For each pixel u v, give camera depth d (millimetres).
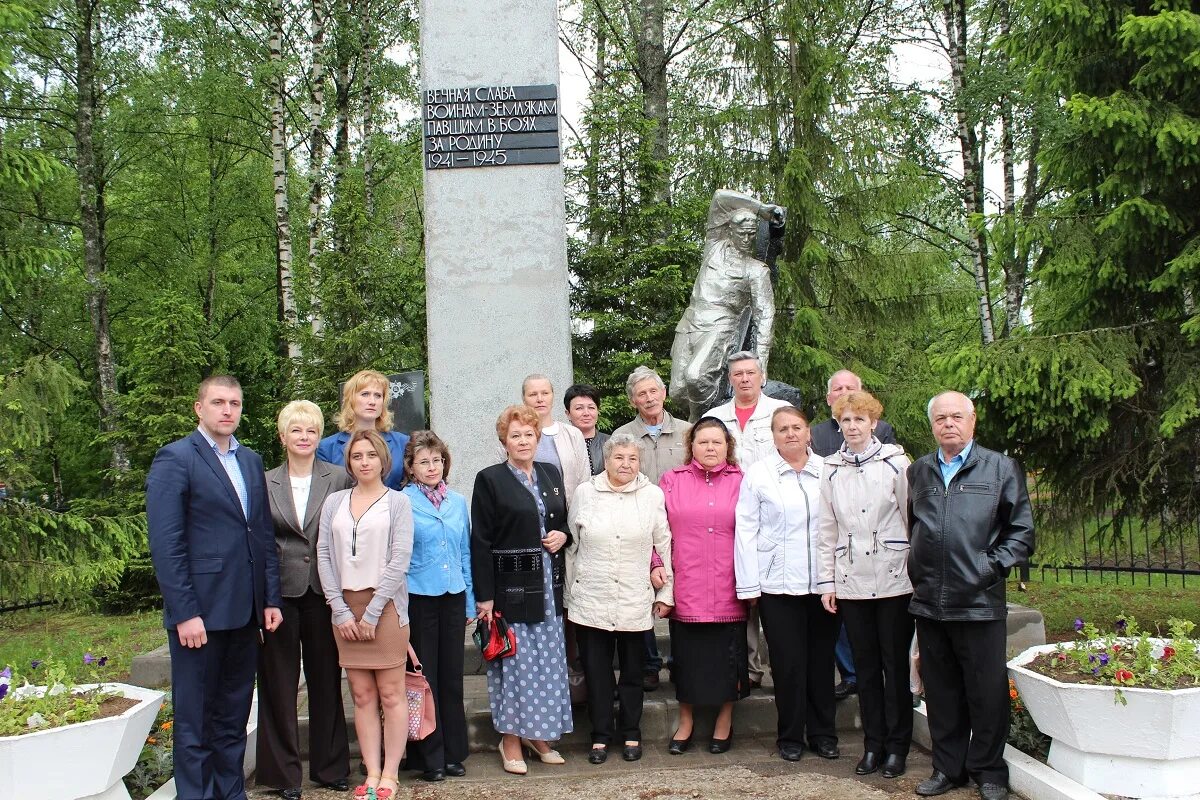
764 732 5004
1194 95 6566
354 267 11867
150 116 16938
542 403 5215
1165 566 9188
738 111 13797
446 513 4535
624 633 4594
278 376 14078
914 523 4180
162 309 11719
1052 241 7035
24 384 7211
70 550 7559
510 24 6922
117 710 4023
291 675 4273
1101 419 6484
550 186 6855
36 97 16234
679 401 6520
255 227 20609
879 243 15586
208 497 3920
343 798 4219
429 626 4430
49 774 3643
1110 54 6852
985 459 4109
